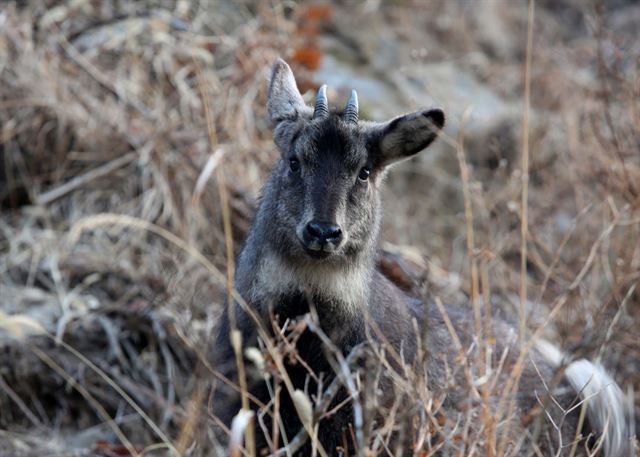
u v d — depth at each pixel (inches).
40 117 543.8
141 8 611.5
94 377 463.5
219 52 605.0
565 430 397.1
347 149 370.6
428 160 628.4
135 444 447.2
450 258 562.9
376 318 372.8
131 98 565.9
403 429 323.9
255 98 576.1
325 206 359.3
